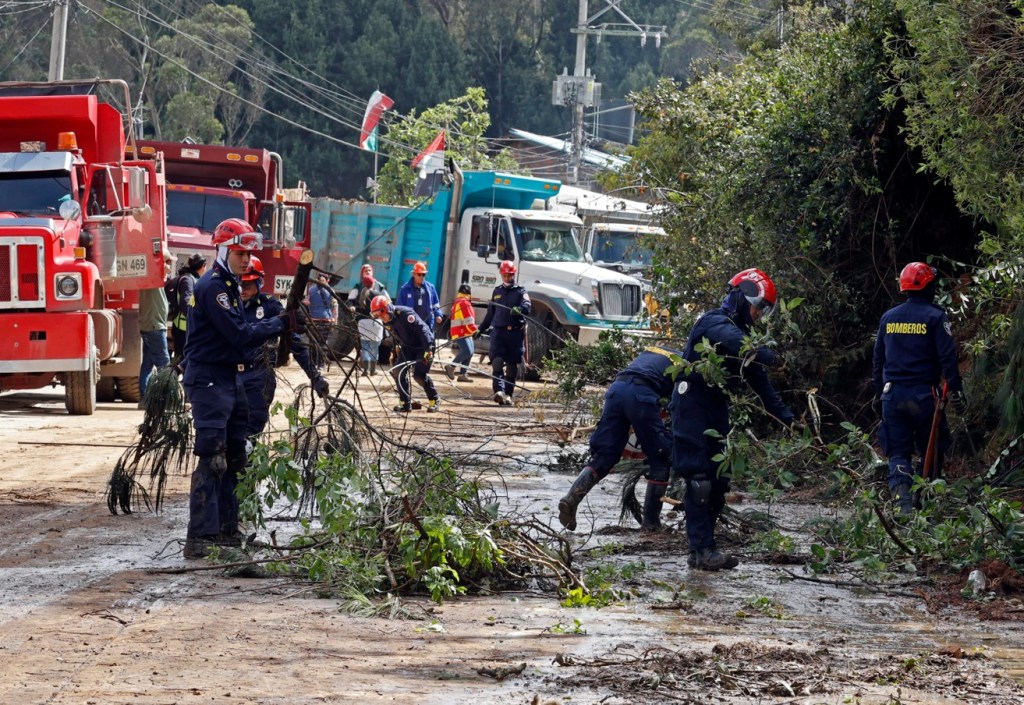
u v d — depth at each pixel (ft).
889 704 24.17
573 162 223.92
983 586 34.55
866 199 62.54
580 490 40.27
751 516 43.60
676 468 38.40
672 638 29.48
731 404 41.34
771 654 27.76
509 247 117.29
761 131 65.26
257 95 301.84
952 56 47.09
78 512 45.57
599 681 25.66
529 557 35.40
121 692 24.38
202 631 29.19
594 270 114.52
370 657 27.32
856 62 62.08
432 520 34.14
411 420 75.05
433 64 316.81
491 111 338.13
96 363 77.51
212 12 303.07
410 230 125.70
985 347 50.06
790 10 85.10
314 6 316.19
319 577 34.81
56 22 150.10
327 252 130.00
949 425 50.55
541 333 112.88
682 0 311.88
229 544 38.68
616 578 36.14
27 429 70.18
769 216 63.46
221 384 37.81
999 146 46.83
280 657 27.14
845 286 61.31
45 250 72.69
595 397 65.67
